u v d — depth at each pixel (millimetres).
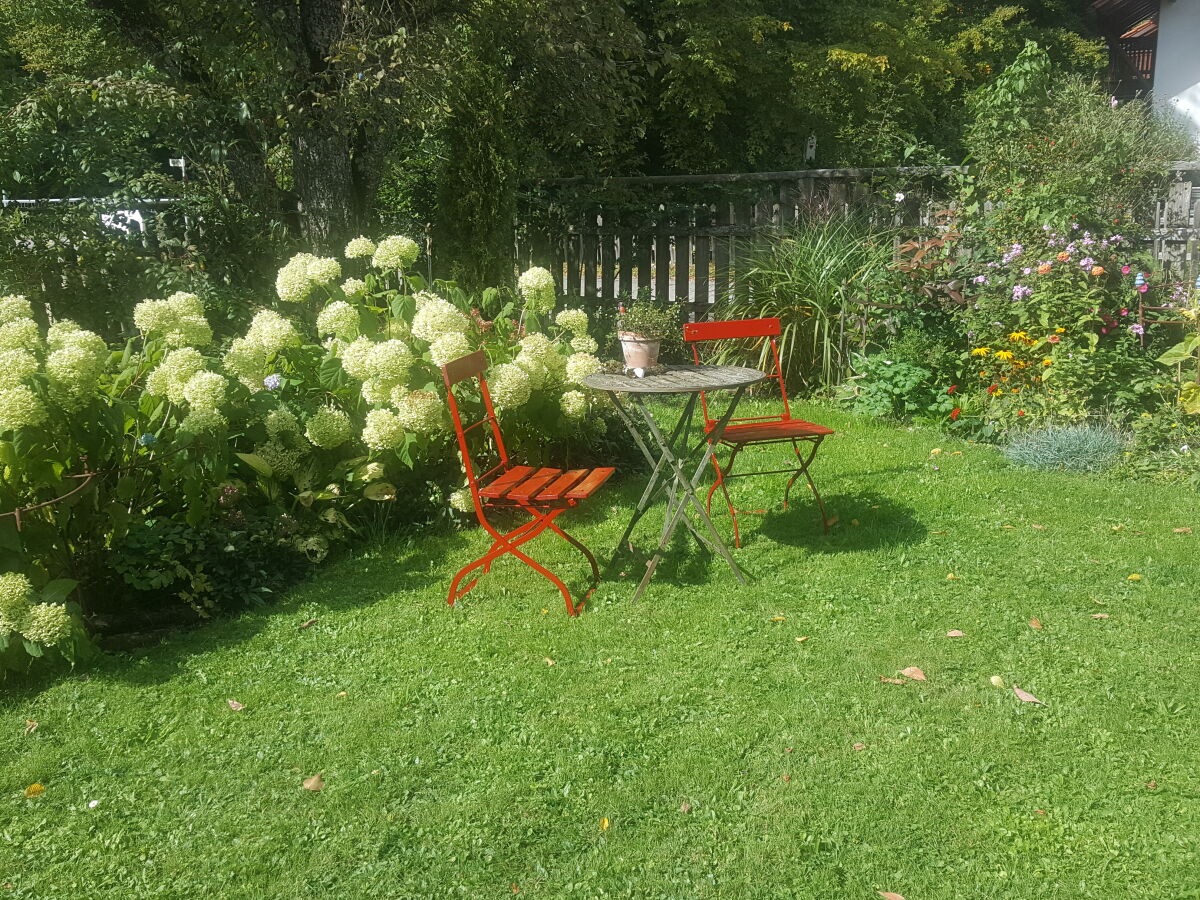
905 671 3701
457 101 8719
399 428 4938
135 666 3914
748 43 17562
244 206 8820
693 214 10047
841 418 7621
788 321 8422
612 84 10023
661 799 2973
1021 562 4793
